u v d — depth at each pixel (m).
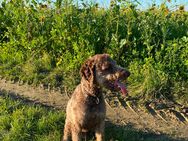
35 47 2.36
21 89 2.07
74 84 2.10
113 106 1.92
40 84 2.12
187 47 2.09
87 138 1.64
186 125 1.78
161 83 2.01
